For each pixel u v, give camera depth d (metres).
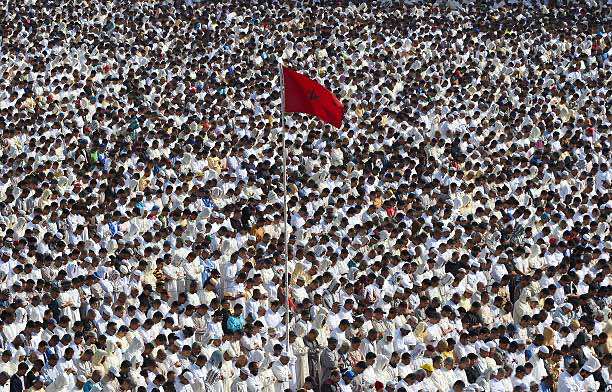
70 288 124.25
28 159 165.50
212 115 187.12
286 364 111.12
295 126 181.25
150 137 176.25
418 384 108.44
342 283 125.94
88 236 141.50
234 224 145.00
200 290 129.00
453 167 167.00
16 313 118.75
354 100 197.62
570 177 165.00
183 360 110.50
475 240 139.88
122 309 118.31
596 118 191.75
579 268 134.12
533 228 148.38
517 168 167.12
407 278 129.25
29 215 147.62
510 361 112.12
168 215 146.88
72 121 182.75
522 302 127.62
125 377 106.88
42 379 107.06
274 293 126.25
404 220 148.50
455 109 193.12
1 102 193.62
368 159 169.38
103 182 159.00
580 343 117.88
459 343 113.19
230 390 110.06
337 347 112.75
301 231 141.62
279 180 158.88
